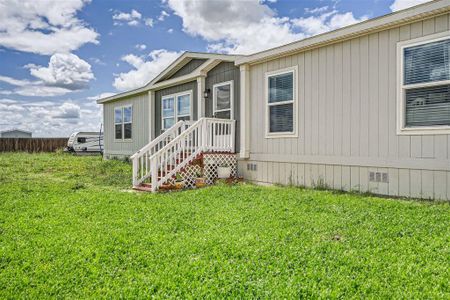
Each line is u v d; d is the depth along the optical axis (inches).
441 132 224.8
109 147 714.2
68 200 253.0
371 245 141.3
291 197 248.4
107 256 134.1
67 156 824.3
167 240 153.6
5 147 997.8
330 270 117.3
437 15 224.7
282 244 144.1
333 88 286.8
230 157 375.2
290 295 100.0
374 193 260.7
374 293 100.9
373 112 260.2
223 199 249.1
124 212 211.8
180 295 102.6
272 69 339.0
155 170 308.0
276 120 337.1
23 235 163.5
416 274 112.3
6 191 295.9
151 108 545.3
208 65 411.5
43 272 119.6
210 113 422.3
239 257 131.4
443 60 223.3
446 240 144.0
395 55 246.7
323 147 295.1
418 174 236.8
